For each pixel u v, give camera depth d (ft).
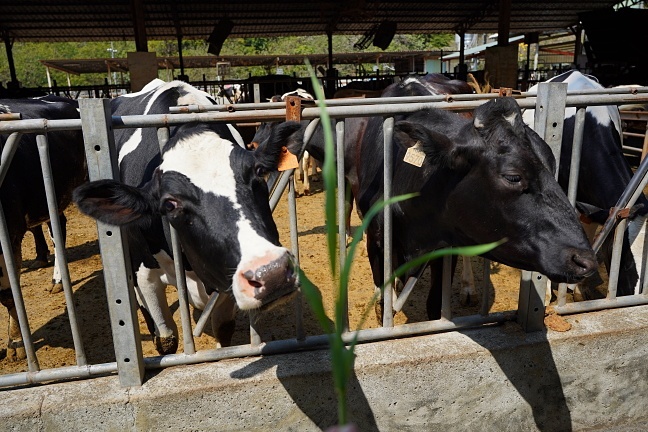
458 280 15.78
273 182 8.05
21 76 135.13
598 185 12.00
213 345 12.17
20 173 11.63
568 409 8.82
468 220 7.38
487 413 8.43
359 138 12.75
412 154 7.70
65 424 7.07
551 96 7.77
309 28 54.19
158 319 9.73
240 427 7.57
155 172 7.29
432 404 8.11
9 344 11.91
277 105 8.64
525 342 8.22
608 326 8.66
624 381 8.88
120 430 7.24
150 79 32.07
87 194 6.26
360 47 56.03
